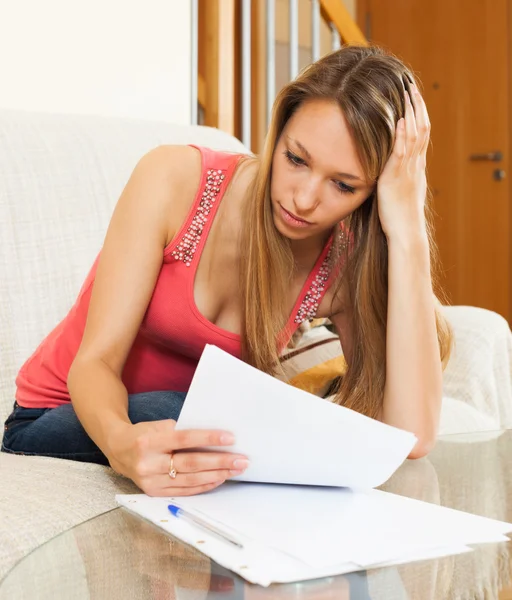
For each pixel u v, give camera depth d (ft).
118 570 2.35
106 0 7.77
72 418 4.31
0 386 5.38
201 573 2.32
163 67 8.23
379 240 4.44
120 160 6.46
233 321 4.51
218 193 4.32
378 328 4.49
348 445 3.02
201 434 3.03
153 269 4.17
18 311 5.59
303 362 5.99
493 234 17.25
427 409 4.20
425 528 2.68
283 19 14.14
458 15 17.35
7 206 5.71
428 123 4.15
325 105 3.65
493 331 6.83
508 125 17.04
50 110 7.50
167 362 4.69
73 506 3.13
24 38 7.29
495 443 4.41
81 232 6.03
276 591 2.19
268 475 3.17
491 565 2.40
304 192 3.73
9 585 2.24
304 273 4.59
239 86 11.55
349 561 2.35
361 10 18.08
